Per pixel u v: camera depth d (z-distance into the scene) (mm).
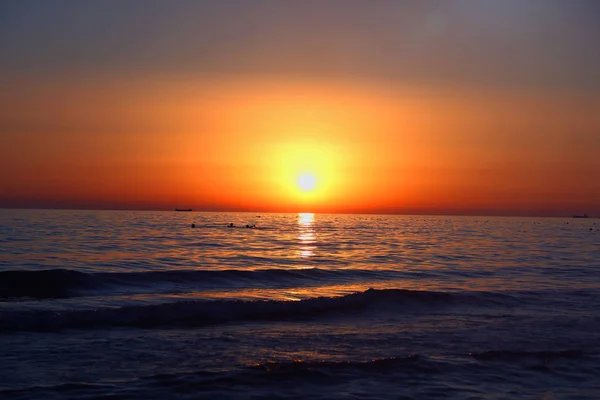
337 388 12438
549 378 13570
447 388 12648
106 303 22031
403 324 19500
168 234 76062
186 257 42844
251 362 14305
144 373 13172
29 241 53281
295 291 26469
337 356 15062
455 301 23656
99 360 14203
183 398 11633
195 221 143125
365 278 31750
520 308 22797
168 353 15016
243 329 18312
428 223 169625
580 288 28547
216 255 45344
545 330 18703
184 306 20016
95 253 43625
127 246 51781
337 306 22203
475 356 15000
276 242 64312
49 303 21922
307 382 12734
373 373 13445
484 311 22062
